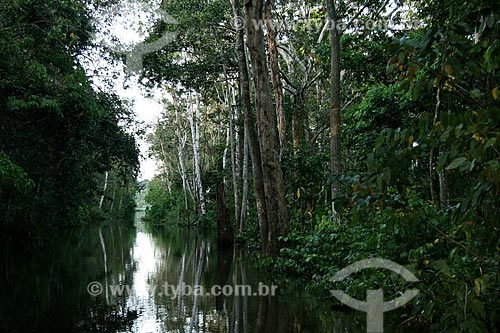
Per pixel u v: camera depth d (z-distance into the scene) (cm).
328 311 726
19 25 1317
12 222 1928
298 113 2008
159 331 607
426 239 638
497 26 374
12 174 1165
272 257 1217
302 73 2172
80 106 1517
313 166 1456
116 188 6134
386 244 688
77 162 2178
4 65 1295
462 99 484
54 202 2083
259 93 1232
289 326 631
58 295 875
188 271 1229
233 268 1292
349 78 1655
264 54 1227
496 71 525
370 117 1310
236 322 656
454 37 384
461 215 423
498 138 342
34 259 1527
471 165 351
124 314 710
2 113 1448
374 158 422
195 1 1955
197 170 3622
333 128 1026
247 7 1211
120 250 1894
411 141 405
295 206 1452
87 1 1683
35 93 1411
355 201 457
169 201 5366
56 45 1488
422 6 1098
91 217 5341
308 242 1037
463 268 507
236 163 2739
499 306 470
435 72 415
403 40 412
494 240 424
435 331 571
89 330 615
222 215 2112
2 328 628
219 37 2125
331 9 1059
